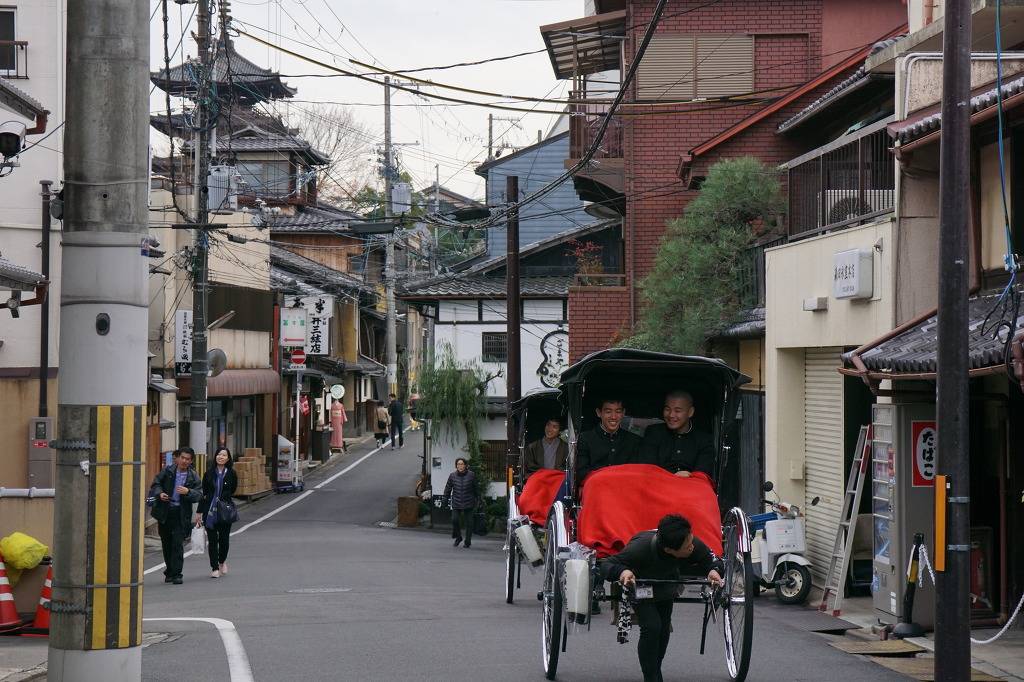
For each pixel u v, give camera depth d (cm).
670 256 2162
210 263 3541
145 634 1166
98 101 745
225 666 967
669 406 962
